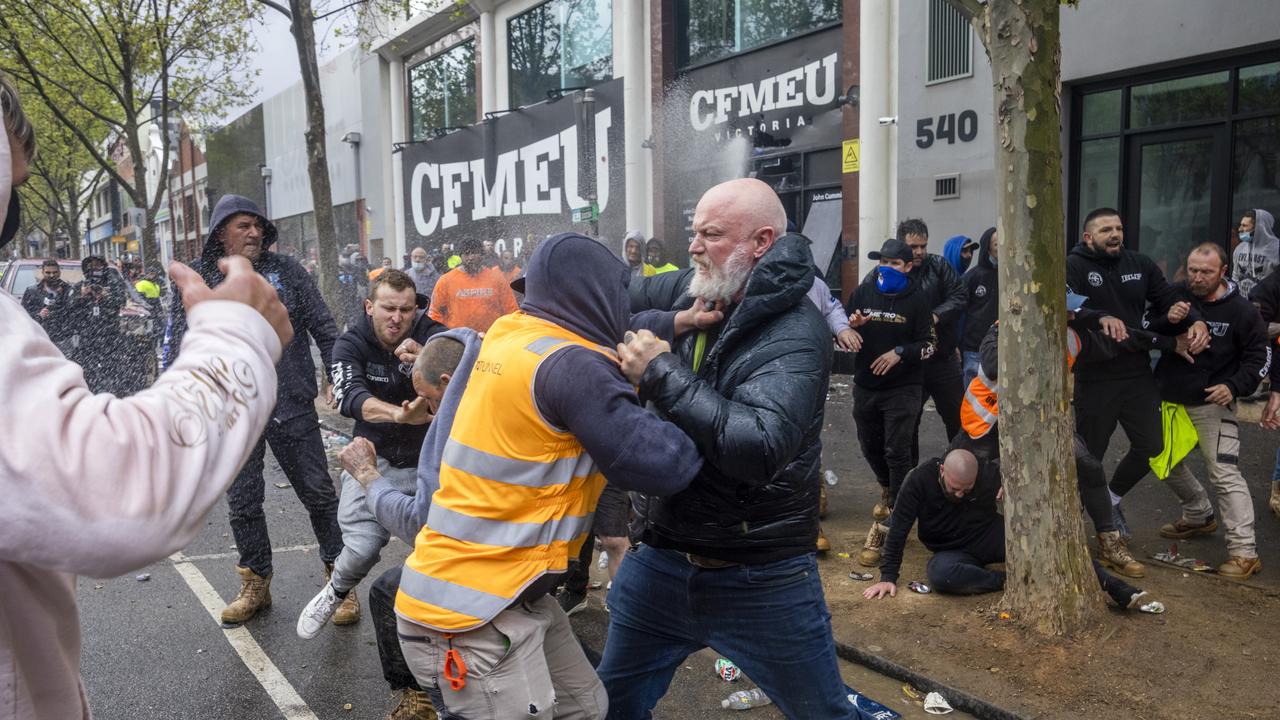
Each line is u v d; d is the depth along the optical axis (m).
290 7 12.26
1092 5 9.45
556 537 2.13
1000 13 3.87
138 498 0.92
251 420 1.04
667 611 2.59
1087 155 10.09
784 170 12.98
